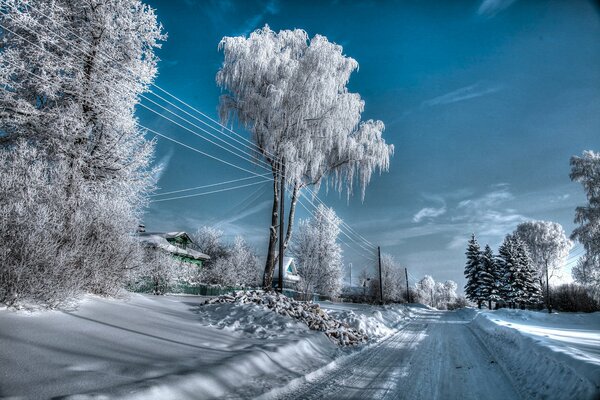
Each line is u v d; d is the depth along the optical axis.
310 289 40.28
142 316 9.41
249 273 45.97
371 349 11.65
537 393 5.75
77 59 14.20
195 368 5.59
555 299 55.75
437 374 7.77
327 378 7.17
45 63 13.40
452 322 27.59
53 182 10.66
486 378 7.40
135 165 15.00
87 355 5.50
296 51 25.19
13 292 6.91
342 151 26.09
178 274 23.55
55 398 3.83
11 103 13.46
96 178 14.20
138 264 11.95
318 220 45.16
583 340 11.78
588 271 32.66
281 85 23.02
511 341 10.52
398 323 24.66
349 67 25.36
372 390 6.33
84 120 14.17
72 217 9.91
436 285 149.50
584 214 32.19
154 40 16.36
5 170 9.95
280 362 7.41
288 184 23.55
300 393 5.95
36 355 5.07
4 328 5.81
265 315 11.74
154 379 4.79
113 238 11.07
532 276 53.53
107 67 14.80
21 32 13.80
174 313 11.47
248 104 23.48
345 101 24.92
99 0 14.74
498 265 57.94
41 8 13.60
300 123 23.36
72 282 8.39
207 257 42.72
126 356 5.82
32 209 8.45
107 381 4.55
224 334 9.45
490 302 58.16
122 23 15.38
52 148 13.41
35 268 7.43
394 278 67.75
